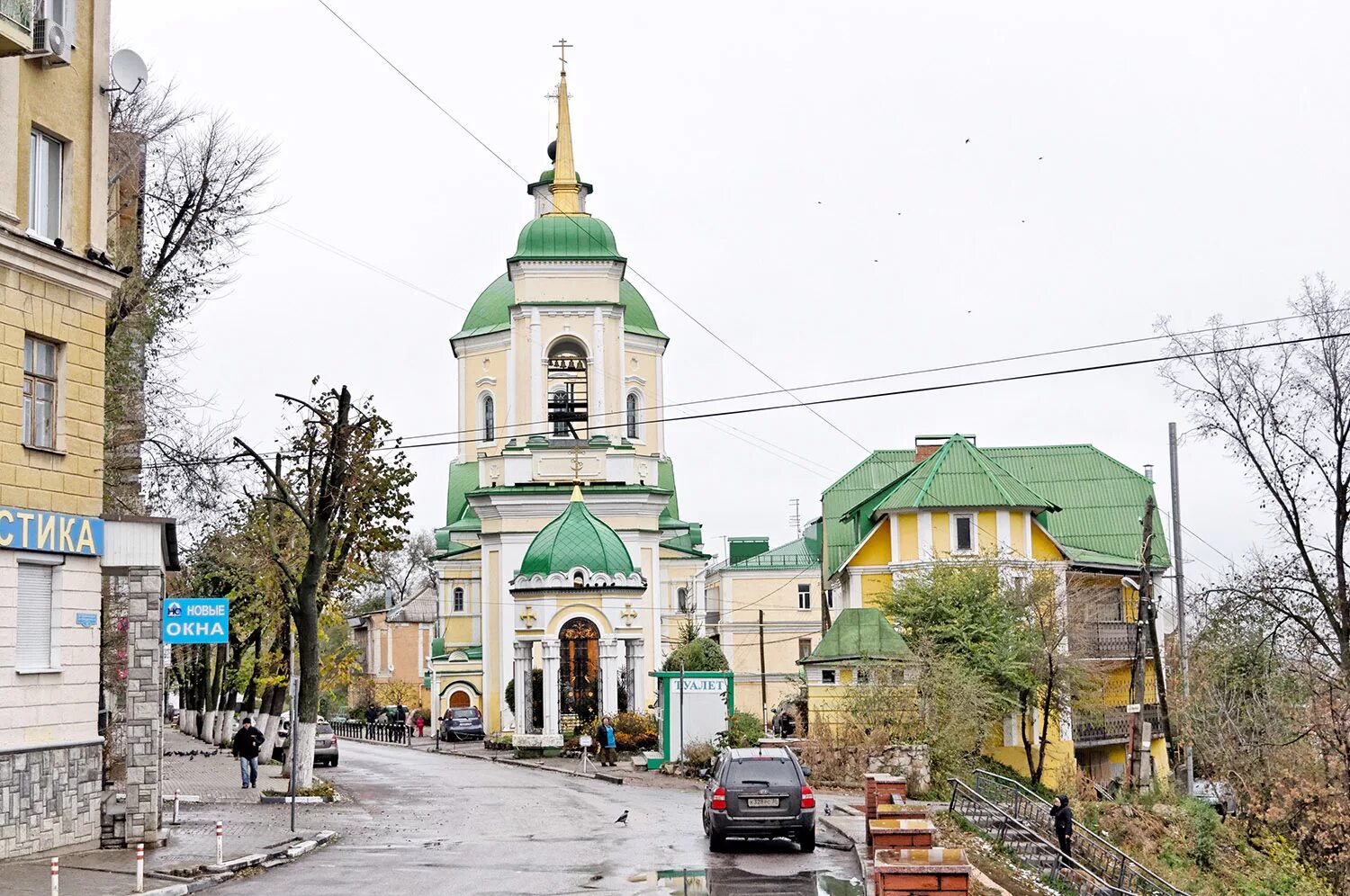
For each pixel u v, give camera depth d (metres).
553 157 89.19
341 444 40.09
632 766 52.09
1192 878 39.09
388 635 120.44
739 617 90.94
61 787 23.83
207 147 40.59
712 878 22.25
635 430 84.12
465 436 84.38
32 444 23.92
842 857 25.08
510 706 69.44
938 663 45.09
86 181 25.47
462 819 32.72
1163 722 49.94
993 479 56.25
